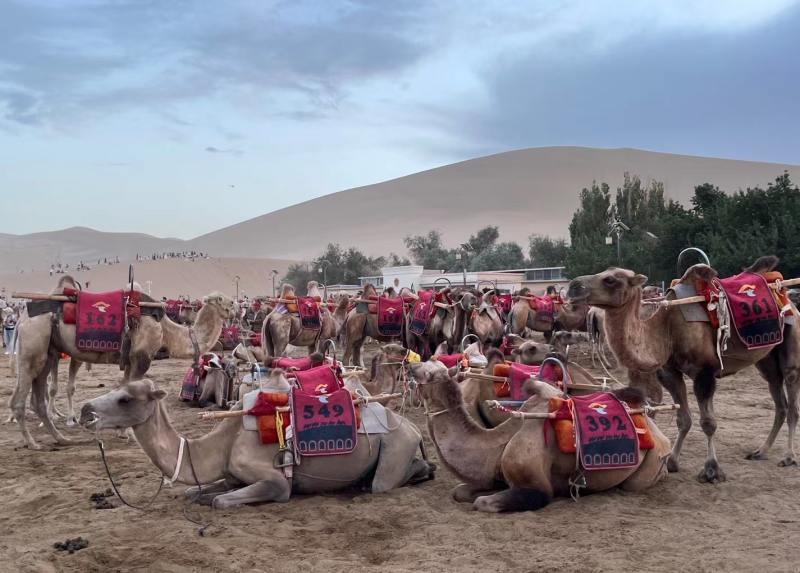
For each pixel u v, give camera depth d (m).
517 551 6.27
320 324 18.86
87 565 6.16
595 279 8.61
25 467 9.94
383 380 11.95
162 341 12.57
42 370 11.62
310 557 6.27
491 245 112.75
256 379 9.97
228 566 6.07
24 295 11.41
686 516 7.16
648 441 7.69
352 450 7.84
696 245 40.03
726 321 8.79
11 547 6.64
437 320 18.50
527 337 23.09
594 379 9.21
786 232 35.03
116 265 135.12
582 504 7.44
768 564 5.88
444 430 7.72
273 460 7.73
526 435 7.38
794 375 9.41
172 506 7.74
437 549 6.36
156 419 7.48
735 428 12.05
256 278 142.00
